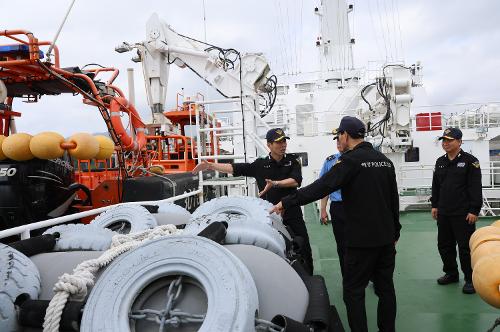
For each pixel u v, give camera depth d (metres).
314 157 11.45
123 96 6.41
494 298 1.99
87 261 1.61
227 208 2.71
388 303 2.66
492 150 14.47
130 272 1.40
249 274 1.40
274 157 3.69
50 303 1.37
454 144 3.93
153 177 5.39
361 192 2.53
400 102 8.07
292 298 1.57
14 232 2.35
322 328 1.54
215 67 7.04
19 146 3.76
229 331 1.17
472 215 3.82
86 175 6.53
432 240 6.08
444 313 3.43
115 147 5.21
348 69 13.52
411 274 4.57
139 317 1.31
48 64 4.21
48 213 4.25
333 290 4.13
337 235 3.94
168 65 7.78
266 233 2.03
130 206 2.74
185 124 10.31
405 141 8.20
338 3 13.22
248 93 6.89
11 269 1.48
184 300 1.35
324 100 13.21
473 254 2.32
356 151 2.60
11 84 4.86
